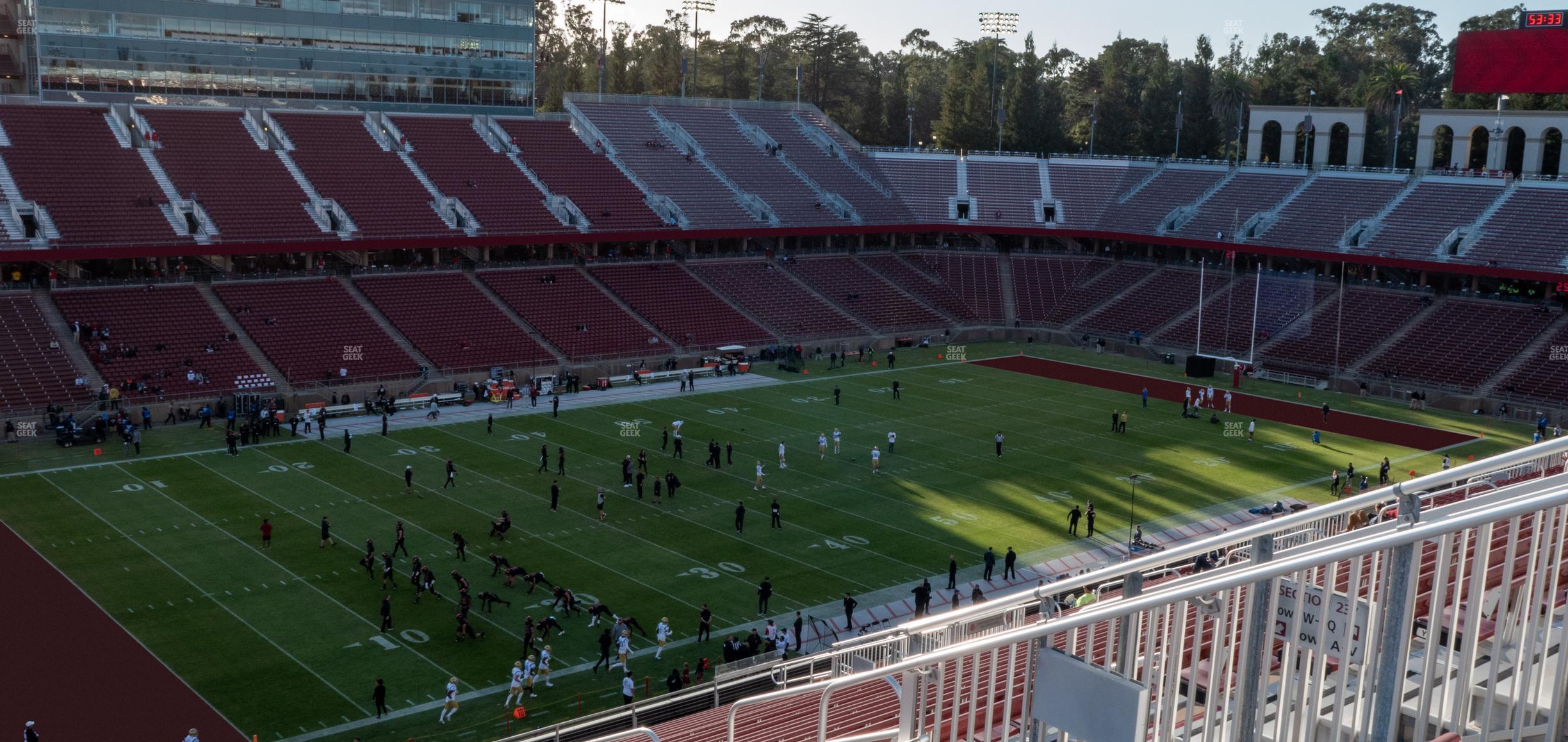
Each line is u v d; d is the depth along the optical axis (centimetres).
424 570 3797
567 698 3150
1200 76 12156
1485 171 8544
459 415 6309
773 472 5303
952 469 5422
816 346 8281
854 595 3900
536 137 9262
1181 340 8494
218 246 6938
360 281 7538
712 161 9794
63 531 4319
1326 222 8681
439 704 3095
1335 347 7850
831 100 15988
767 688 2961
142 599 3719
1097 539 4497
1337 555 975
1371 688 1080
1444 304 7950
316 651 3388
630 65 17025
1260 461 5669
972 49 17100
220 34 8162
